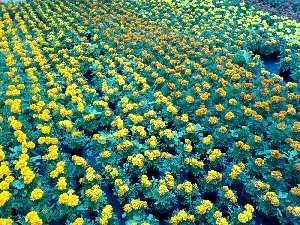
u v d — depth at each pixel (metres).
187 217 0.78
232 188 0.91
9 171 0.89
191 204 0.85
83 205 0.83
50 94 1.21
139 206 0.81
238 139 1.05
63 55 1.49
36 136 1.06
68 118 1.12
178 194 0.87
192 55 1.46
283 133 1.02
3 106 1.20
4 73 1.36
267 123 1.10
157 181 0.90
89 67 1.45
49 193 0.87
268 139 1.06
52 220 0.84
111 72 1.36
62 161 0.92
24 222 0.78
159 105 1.17
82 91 1.27
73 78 1.36
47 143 1.00
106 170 0.91
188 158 0.93
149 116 1.10
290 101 1.18
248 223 0.78
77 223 0.75
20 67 1.43
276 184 0.88
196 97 1.20
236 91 1.21
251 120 1.08
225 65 1.36
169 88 1.23
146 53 1.47
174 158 0.96
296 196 0.83
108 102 1.24
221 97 1.18
